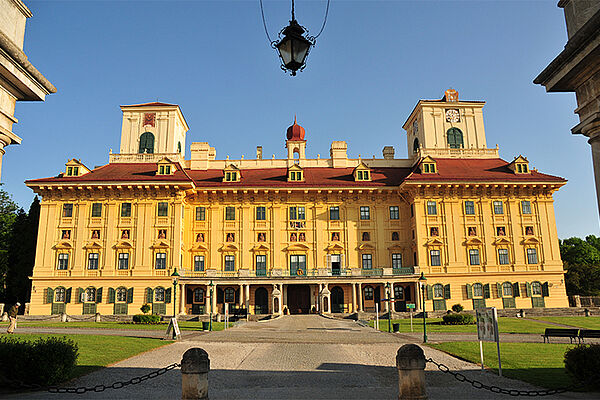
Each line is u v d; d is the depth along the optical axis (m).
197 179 69.38
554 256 64.69
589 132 11.60
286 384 16.42
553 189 66.19
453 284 63.31
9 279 69.88
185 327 43.41
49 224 63.25
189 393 11.89
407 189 66.00
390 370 19.31
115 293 61.25
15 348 15.27
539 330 39.53
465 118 75.06
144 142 72.75
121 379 17.33
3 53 10.93
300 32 10.42
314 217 67.19
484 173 67.50
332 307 64.81
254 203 67.25
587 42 10.65
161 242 62.50
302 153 76.00
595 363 14.47
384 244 66.88
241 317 59.22
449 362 21.17
